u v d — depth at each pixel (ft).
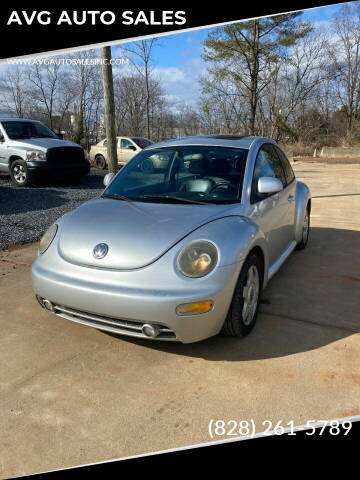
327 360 9.43
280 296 13.15
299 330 10.86
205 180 11.66
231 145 12.87
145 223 9.89
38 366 9.31
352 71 165.58
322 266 16.16
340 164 86.94
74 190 34.14
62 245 10.05
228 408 7.88
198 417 7.65
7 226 21.66
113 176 14.12
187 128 137.18
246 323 10.31
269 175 13.20
